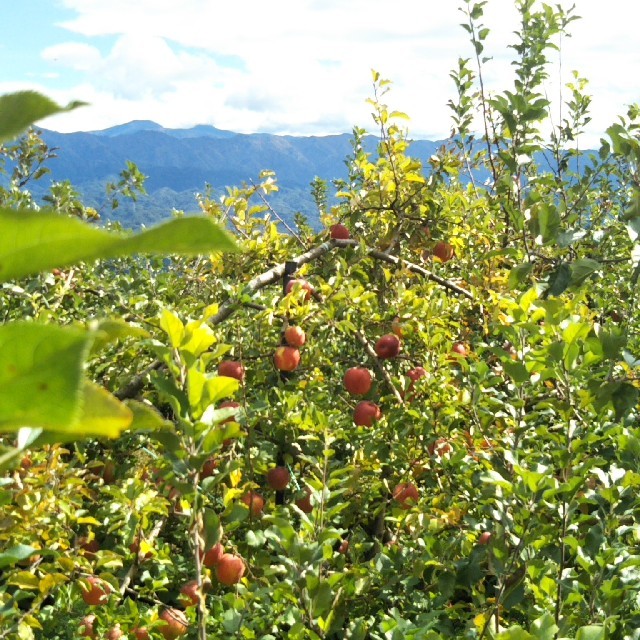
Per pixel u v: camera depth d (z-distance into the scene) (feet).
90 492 9.54
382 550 9.00
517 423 8.50
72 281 14.87
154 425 2.05
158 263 18.28
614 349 7.63
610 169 18.53
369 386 13.20
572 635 6.65
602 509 7.28
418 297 15.35
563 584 6.70
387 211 18.21
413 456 11.37
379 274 16.99
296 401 11.29
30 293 13.05
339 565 7.84
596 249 17.98
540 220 10.39
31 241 0.88
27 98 1.12
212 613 8.55
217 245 0.96
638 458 7.47
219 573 8.60
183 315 11.76
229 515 6.70
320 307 13.19
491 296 13.82
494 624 7.35
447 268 19.99
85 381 0.94
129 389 11.39
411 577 8.18
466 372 11.76
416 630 6.51
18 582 7.20
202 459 5.51
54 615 9.32
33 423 0.84
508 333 7.85
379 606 8.39
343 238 17.31
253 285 13.53
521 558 7.17
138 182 18.89
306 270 14.79
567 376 7.37
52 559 9.43
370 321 13.92
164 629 8.29
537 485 6.63
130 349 11.73
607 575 6.72
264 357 13.01
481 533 8.68
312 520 7.50
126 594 10.39
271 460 11.74
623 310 16.63
